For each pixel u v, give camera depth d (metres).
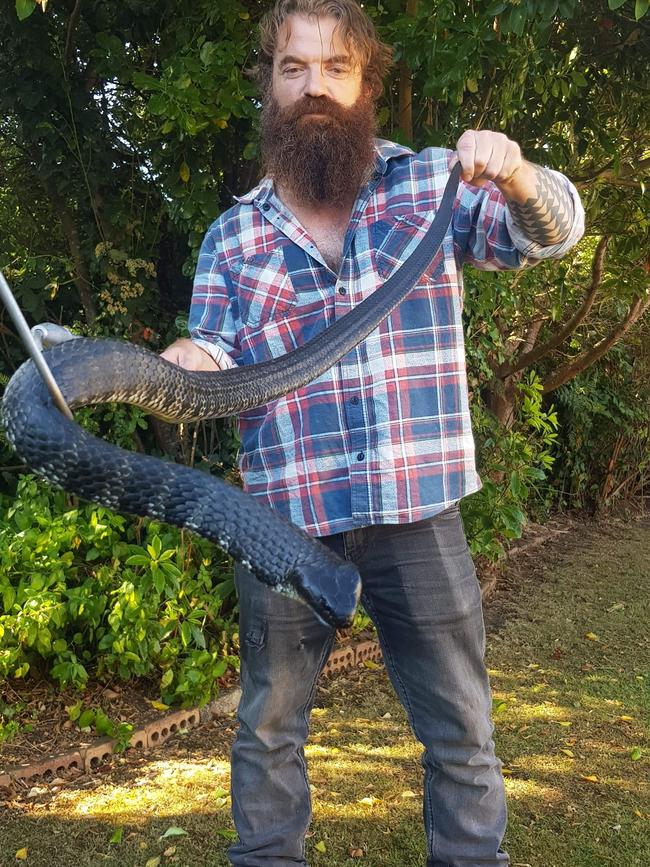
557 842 2.79
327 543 1.99
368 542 1.96
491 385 5.98
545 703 3.95
